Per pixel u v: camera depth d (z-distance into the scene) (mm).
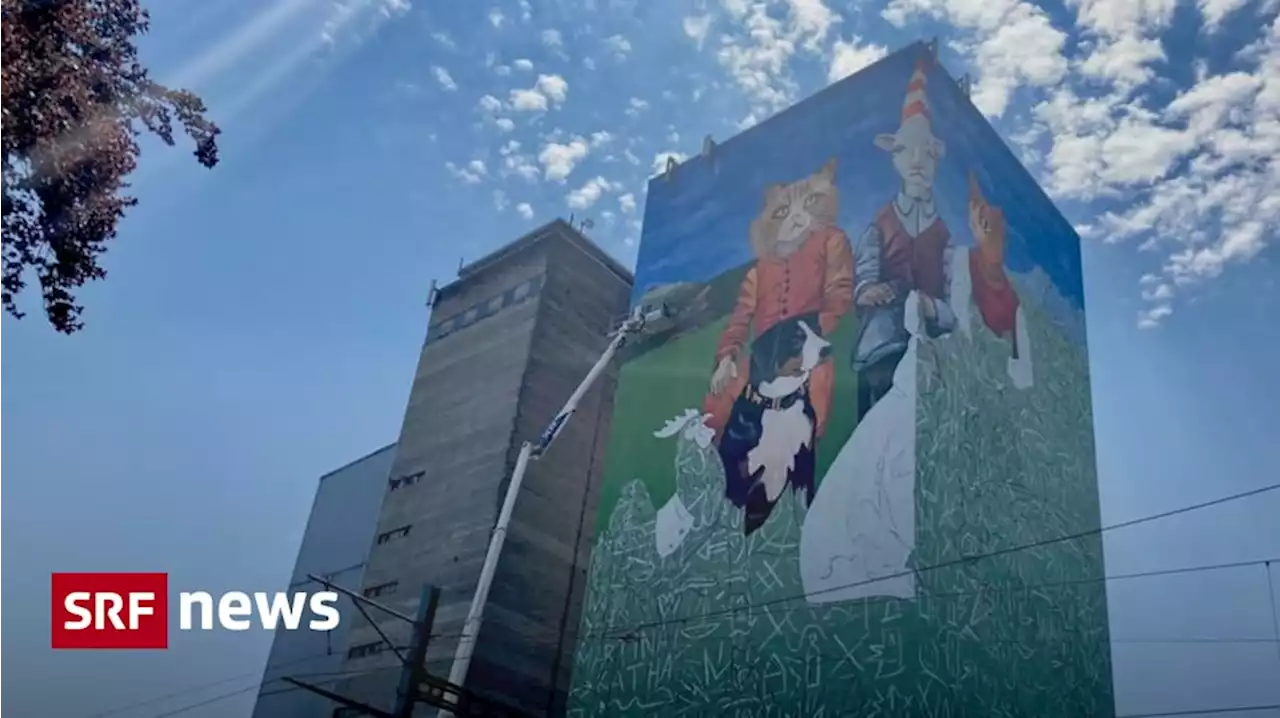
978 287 37594
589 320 49094
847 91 39656
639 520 37750
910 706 28078
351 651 45344
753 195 40906
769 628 32031
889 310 33938
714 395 37719
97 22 12305
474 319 50500
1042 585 36969
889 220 35594
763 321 37562
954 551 31594
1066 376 43188
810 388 34719
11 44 11008
